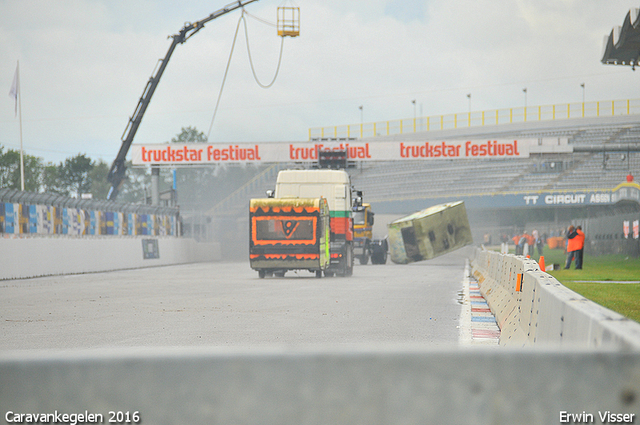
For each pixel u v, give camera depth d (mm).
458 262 155625
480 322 37625
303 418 6477
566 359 6637
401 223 143000
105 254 115062
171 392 6445
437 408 6527
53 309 45406
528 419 6566
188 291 63156
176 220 160625
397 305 48281
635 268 88875
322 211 87500
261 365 6508
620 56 86062
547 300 17062
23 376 6309
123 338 30984
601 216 146500
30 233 94062
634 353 6586
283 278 88312
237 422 6465
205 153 179000
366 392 6508
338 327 35125
